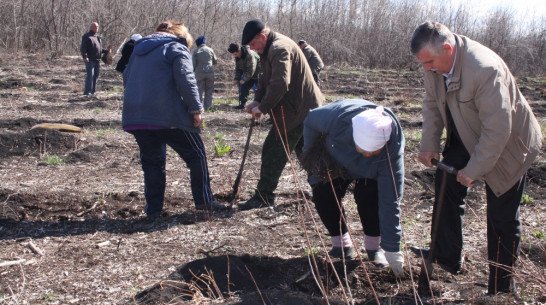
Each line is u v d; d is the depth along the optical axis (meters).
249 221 4.89
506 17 26.22
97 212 5.14
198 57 11.75
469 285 3.65
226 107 12.23
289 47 4.82
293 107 4.98
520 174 3.15
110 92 14.16
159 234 4.58
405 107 13.13
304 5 25.84
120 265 3.98
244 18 26.72
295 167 6.78
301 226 4.78
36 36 23.78
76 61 20.55
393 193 3.39
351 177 3.62
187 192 5.76
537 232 4.65
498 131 2.91
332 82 18.12
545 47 26.02
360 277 3.73
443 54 2.97
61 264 4.00
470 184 3.08
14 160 6.94
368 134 3.14
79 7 23.94
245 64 11.87
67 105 11.59
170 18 24.59
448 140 3.41
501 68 2.97
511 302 3.21
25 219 4.91
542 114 12.71
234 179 6.29
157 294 3.46
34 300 3.47
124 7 23.98
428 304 3.29
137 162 7.06
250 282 3.73
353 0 25.66
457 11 26.34
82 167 6.74
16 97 12.48
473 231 4.68
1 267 3.93
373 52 25.61
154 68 4.70
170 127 4.75
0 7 23.00
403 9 26.11
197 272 3.76
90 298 3.49
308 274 3.75
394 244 3.45
